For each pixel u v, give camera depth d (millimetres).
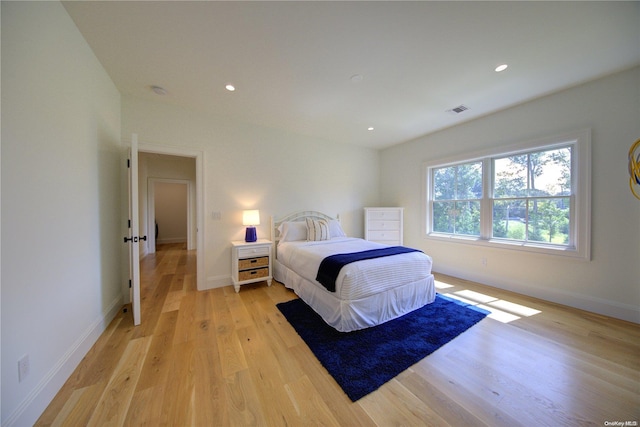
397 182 4582
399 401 1307
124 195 2598
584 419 1190
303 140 3990
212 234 3174
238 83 2361
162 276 3721
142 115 2693
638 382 1434
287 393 1357
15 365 1064
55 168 1393
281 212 3768
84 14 1514
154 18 1550
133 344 1834
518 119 2859
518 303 2627
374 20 1564
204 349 1777
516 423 1170
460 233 3635
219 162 3209
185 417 1188
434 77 2248
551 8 1464
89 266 1810
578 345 1824
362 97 2648
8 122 1060
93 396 1312
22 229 1132
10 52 1077
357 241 3479
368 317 2137
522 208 2941
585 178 2377
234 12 1502
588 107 2352
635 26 1602
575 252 2461
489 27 1621
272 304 2639
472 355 1721
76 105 1633
